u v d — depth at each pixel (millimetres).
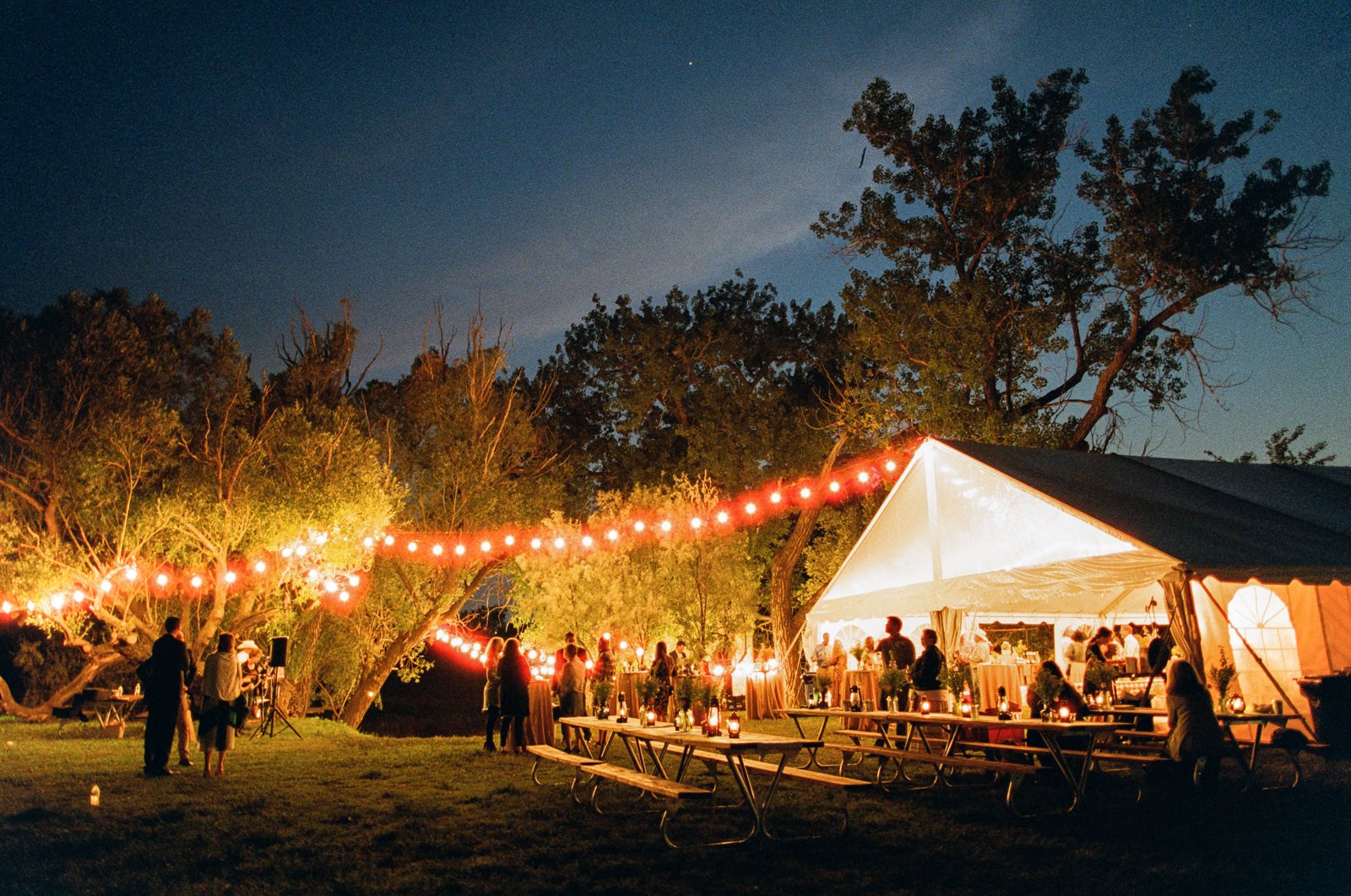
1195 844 6324
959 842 6578
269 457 18016
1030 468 12539
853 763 10805
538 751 9172
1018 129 22562
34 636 22062
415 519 22375
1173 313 20359
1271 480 14336
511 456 23891
